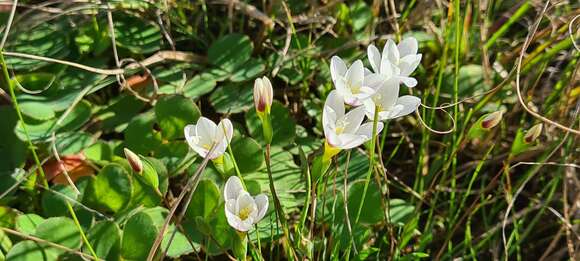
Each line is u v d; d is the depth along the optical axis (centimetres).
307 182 35
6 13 48
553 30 49
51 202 40
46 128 43
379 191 42
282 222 37
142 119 44
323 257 40
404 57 36
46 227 38
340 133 33
